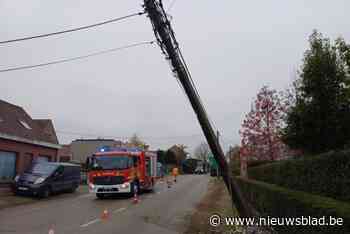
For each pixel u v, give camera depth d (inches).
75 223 540.7
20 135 1133.1
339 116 569.0
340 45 577.3
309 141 597.9
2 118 1136.8
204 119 445.1
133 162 928.9
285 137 624.4
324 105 576.1
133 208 723.4
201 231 490.3
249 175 989.8
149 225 529.0
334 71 574.6
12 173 1096.8
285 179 564.4
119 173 899.4
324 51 587.2
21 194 930.7
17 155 1122.0
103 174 903.1
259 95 1172.5
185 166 3878.0
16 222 546.3
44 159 1306.6
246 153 1154.0
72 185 1093.1
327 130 573.6
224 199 906.1
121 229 493.7
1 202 794.8
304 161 474.0
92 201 859.4
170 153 3698.3
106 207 740.7
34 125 1342.3
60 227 504.4
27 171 978.1
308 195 385.7
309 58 592.1
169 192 1110.4
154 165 1146.7
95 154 930.7
